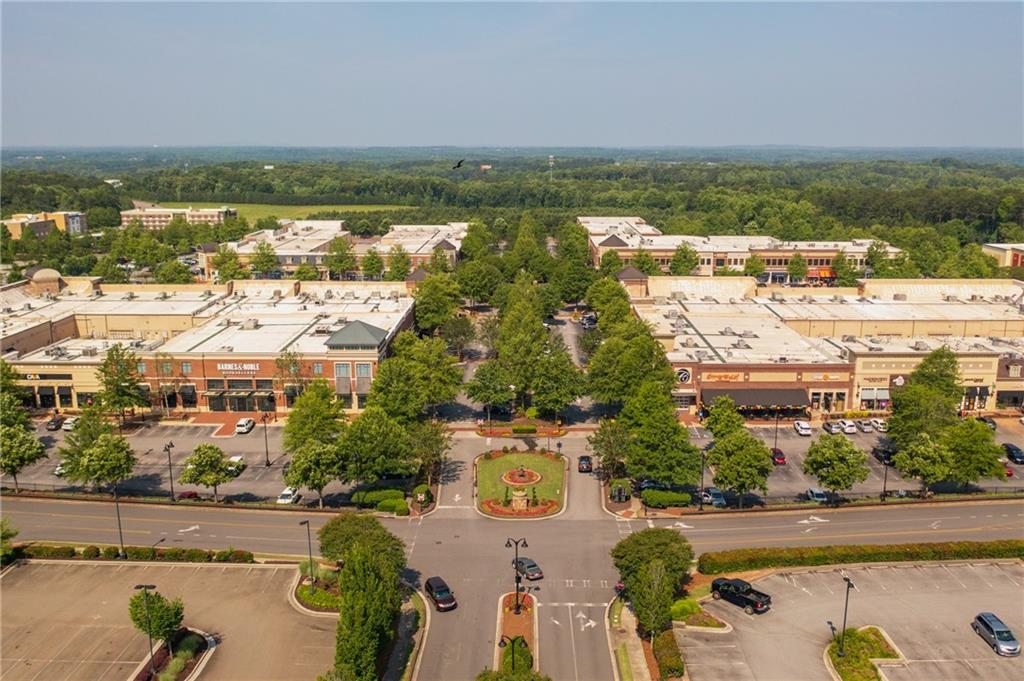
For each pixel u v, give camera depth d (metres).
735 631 79.69
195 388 151.00
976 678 72.69
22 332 165.62
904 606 84.56
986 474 110.06
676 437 110.38
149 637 77.19
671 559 83.62
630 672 73.88
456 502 112.00
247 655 76.94
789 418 146.62
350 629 68.75
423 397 132.38
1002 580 90.06
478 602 85.94
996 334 178.88
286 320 180.38
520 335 149.62
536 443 135.00
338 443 110.12
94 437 115.06
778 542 99.25
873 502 110.25
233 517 108.12
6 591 89.00
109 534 103.19
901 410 124.19
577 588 89.00
